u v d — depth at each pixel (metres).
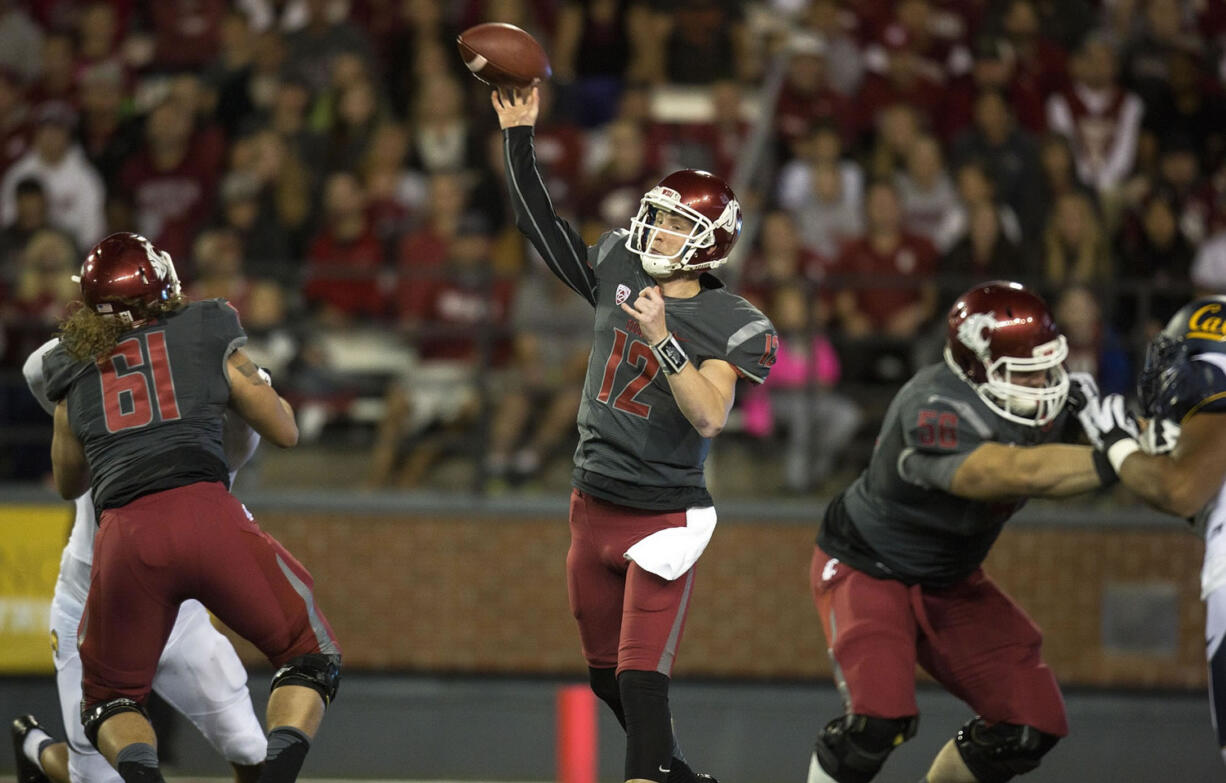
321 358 30.12
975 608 17.09
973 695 16.98
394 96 34.53
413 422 30.16
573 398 29.62
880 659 16.36
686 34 35.66
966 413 15.89
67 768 17.92
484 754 27.48
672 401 15.18
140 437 15.18
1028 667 16.81
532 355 29.84
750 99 35.53
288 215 31.39
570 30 35.66
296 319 30.62
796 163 31.97
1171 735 27.11
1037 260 30.72
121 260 15.45
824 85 33.38
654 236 15.10
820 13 35.06
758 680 28.05
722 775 27.25
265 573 15.16
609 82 35.41
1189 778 27.08
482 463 28.44
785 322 29.55
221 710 17.12
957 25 35.88
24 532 26.91
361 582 27.92
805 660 27.83
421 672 28.06
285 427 16.03
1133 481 14.67
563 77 35.25
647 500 15.32
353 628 27.92
